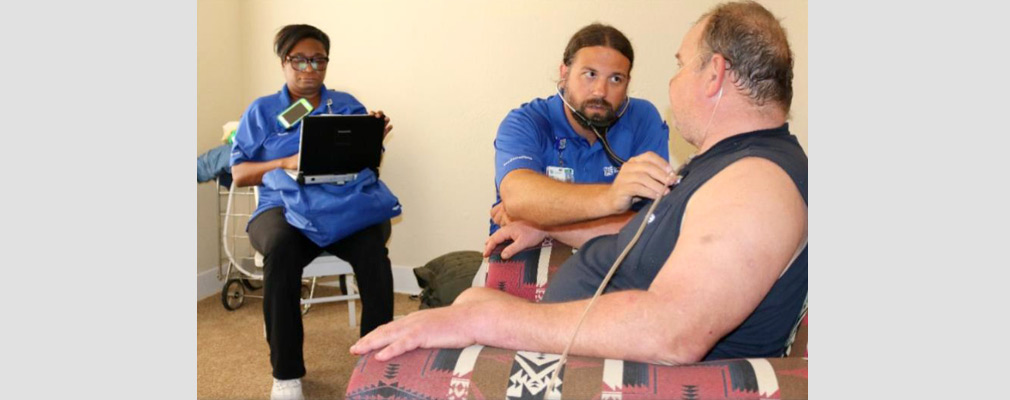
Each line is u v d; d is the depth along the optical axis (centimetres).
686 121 122
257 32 378
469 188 362
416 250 372
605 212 142
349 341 310
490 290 135
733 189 101
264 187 275
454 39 353
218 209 350
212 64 363
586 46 190
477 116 356
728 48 114
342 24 366
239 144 277
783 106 115
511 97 351
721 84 116
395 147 367
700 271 97
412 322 104
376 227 267
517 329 102
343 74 369
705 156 115
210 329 321
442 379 96
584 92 190
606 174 202
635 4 329
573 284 129
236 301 352
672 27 326
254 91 382
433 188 365
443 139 361
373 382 98
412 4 356
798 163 106
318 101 296
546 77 346
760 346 111
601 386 92
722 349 111
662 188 122
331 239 254
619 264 119
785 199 100
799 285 108
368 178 263
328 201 250
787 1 309
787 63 114
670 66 328
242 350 297
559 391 92
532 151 191
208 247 368
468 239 365
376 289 261
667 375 93
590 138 201
